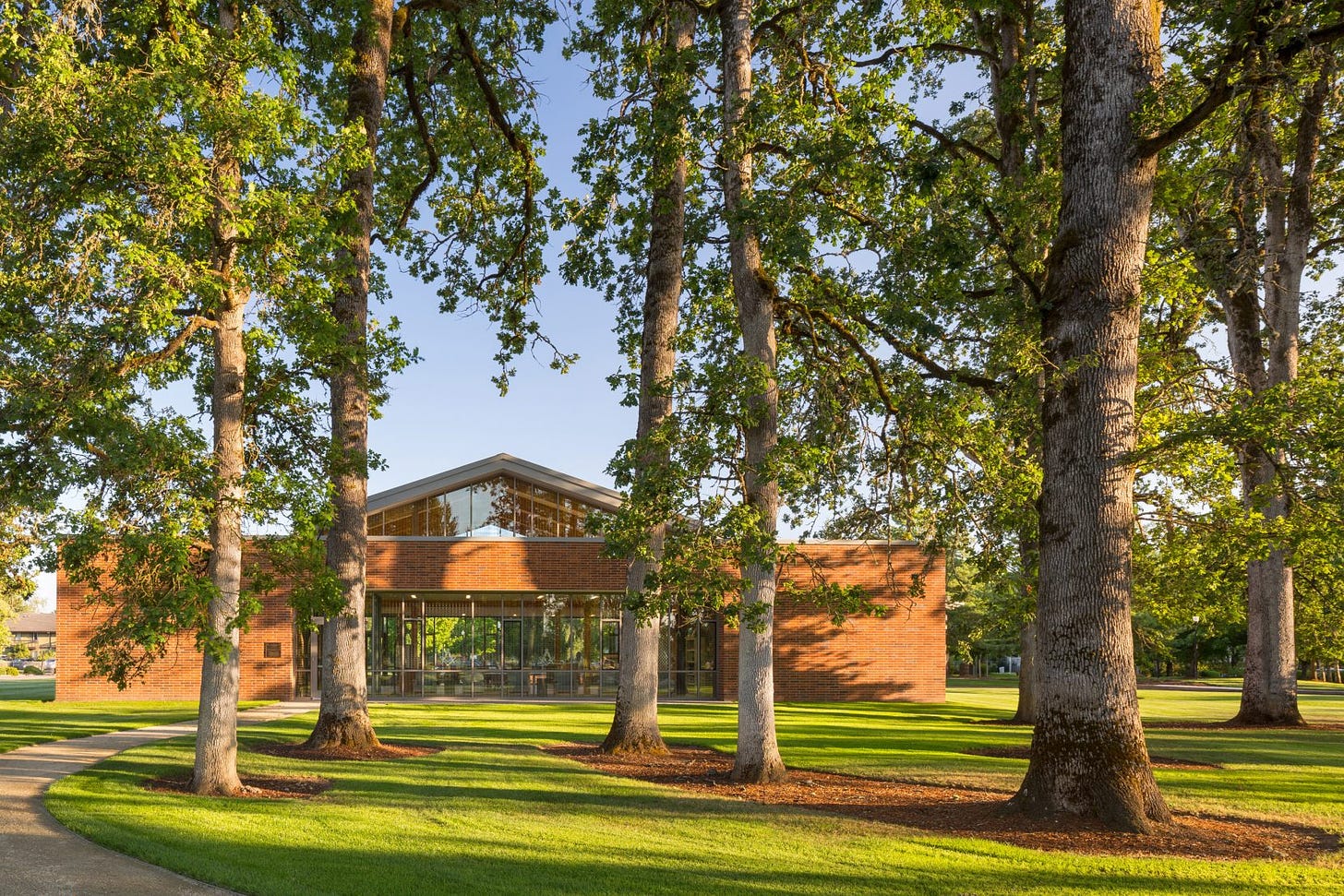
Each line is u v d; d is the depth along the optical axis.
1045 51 17.59
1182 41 11.54
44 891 6.71
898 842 8.65
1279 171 21.22
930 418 13.67
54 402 10.00
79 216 9.66
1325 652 24.75
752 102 12.45
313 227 10.13
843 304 13.81
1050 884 7.20
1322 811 10.39
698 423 12.03
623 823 9.35
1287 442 11.00
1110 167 10.34
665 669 30.27
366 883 6.99
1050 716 9.93
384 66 16.83
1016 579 19.11
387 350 14.19
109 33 11.63
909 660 29.75
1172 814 10.16
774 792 11.67
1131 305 10.23
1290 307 20.83
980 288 15.55
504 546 29.77
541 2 19.69
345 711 15.24
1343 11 10.42
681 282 16.86
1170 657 24.33
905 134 12.27
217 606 10.77
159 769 12.44
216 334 11.19
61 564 9.99
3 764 12.78
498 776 12.36
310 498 10.67
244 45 9.67
